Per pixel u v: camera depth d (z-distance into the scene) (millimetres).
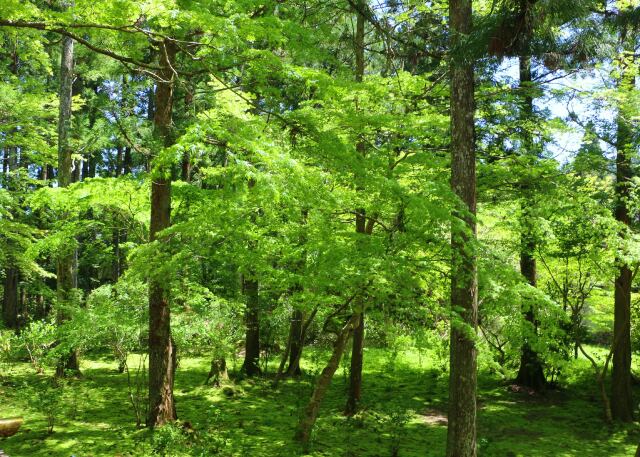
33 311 21578
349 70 8258
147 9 5082
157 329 8508
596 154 10445
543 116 10523
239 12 6125
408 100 9336
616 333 12148
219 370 13047
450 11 7297
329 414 11102
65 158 12930
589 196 10812
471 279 7047
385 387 14414
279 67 6574
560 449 9875
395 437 9719
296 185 6043
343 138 8281
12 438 8078
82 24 5445
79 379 12727
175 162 5312
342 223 8633
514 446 9969
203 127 5520
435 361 16547
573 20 4922
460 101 7289
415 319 7246
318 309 11289
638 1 7898
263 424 10008
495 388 14586
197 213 7766
